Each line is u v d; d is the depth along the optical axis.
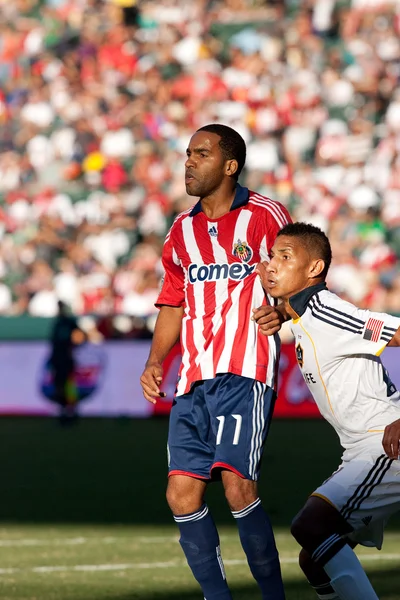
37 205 72.81
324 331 14.50
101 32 84.44
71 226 70.62
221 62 81.06
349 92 74.25
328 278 62.09
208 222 16.44
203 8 84.69
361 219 65.94
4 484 35.06
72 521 27.50
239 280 16.19
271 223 16.22
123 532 25.70
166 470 38.69
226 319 16.12
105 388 57.62
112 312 64.62
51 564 21.48
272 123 73.50
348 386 14.55
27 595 18.42
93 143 75.81
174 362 57.25
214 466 15.42
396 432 13.83
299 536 14.12
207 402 15.96
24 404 58.69
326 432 50.56
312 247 14.84
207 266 16.38
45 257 68.94
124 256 68.50
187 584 19.42
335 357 14.51
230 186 16.50
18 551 23.06
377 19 78.69
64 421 55.66
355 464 14.30
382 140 70.88
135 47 83.00
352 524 14.27
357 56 76.44
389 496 14.24
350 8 79.56
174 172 72.94
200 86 77.38
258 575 15.64
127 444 47.22
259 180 70.44
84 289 65.44
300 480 35.22
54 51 84.19
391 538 24.80
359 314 14.30
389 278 62.34
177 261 16.80
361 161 70.38
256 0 83.69
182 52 81.50
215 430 15.80
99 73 81.75
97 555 22.55
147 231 69.25
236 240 16.25
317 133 72.44
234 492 15.45
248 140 72.81
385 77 75.06
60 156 75.94
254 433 15.73
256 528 15.48
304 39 78.56
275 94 74.94
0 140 78.38
